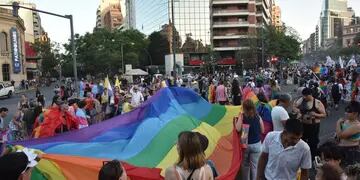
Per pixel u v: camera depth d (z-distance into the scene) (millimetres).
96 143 7969
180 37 114312
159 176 6531
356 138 7637
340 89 23094
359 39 107188
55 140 8305
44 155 6402
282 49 89188
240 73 99938
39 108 13023
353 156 7344
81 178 6395
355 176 4844
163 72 99188
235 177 7746
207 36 116250
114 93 20594
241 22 113625
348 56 118250
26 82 72312
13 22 81938
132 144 7859
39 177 6207
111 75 84250
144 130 8203
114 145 7879
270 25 95812
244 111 8477
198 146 4547
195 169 4531
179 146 4590
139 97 18828
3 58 80062
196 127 8688
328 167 4434
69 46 86188
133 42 96938
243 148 8211
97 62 81375
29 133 13336
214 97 22688
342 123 7918
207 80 36469
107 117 19812
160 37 108938
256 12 121125
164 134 8133
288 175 5793
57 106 11305
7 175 3838
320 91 18406
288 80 52812
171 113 9070
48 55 98562
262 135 9258
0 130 13016
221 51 115000
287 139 5730
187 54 111812
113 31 91500
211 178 4613
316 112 10109
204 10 115688
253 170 8508
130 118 8828
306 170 5789
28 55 114062
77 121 11555
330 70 36844
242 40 96062
